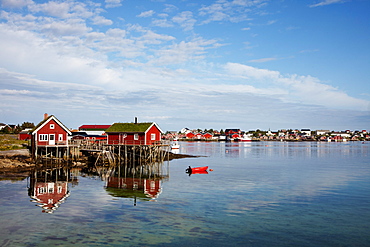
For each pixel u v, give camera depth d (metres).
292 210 23.89
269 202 26.30
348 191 31.39
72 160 54.66
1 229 18.91
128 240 17.45
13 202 25.14
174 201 26.16
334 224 20.62
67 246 16.58
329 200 27.31
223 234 18.52
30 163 47.75
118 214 22.12
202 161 65.62
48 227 19.33
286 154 90.38
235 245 16.95
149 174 43.19
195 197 27.81
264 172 46.47
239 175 42.81
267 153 94.56
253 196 28.56
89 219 20.95
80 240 17.38
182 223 20.36
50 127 52.34
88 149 58.00
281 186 33.97
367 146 157.62
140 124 62.00
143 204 25.00
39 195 27.80
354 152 102.31
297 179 39.28
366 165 58.19
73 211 22.75
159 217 21.55
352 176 42.41
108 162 55.12
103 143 61.03
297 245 17.09
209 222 20.66
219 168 51.94
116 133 61.59
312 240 17.84
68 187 32.00
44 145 51.28
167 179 38.53
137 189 31.34
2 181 34.75
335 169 51.16
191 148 125.00
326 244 17.31
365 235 18.69
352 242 17.61
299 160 69.38
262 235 18.48
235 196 28.45
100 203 25.17
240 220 21.16
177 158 72.81
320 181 37.75
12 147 63.53
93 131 105.62
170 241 17.38
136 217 21.48
